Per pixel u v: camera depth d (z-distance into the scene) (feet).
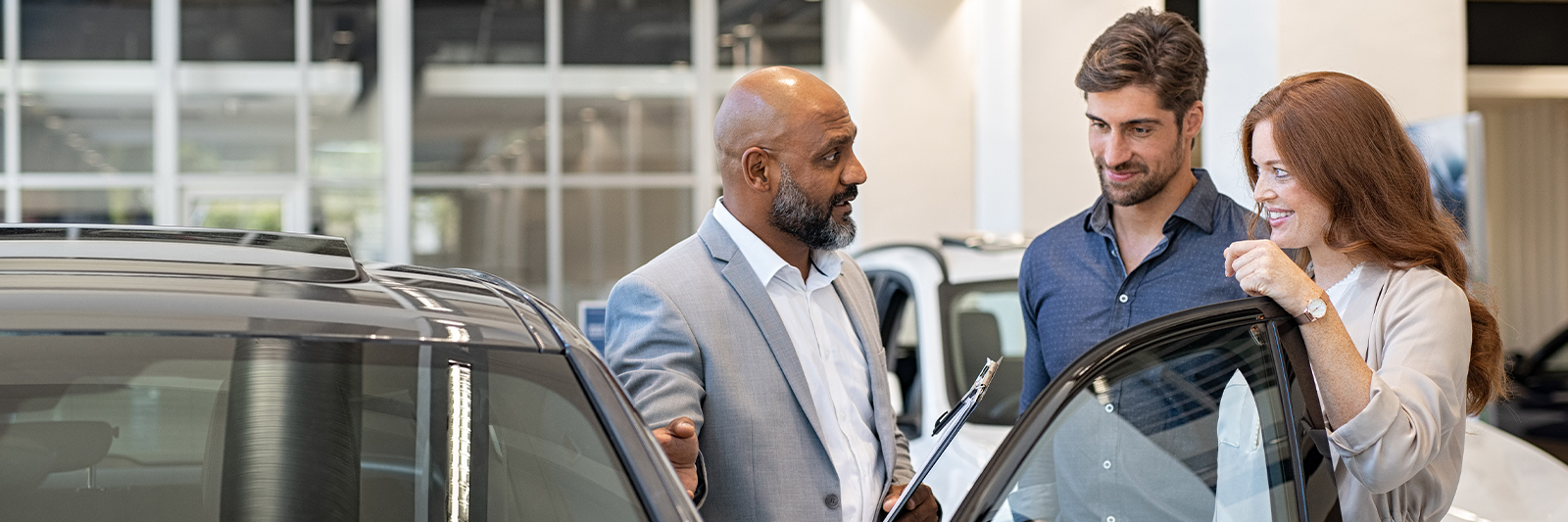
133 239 4.91
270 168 30.63
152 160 30.27
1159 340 4.93
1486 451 9.84
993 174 27.09
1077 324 7.06
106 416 3.79
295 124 30.71
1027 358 7.64
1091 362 4.76
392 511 3.95
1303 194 5.57
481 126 31.32
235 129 30.53
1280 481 5.08
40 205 29.89
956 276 11.39
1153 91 6.54
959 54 29.78
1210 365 5.06
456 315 4.38
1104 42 6.75
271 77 30.58
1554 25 27.68
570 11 31.65
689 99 32.12
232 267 4.48
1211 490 5.02
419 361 4.12
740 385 5.77
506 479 4.04
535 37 31.53
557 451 4.10
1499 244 35.96
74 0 29.99
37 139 29.86
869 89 29.45
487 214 31.40
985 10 27.66
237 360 3.93
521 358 4.26
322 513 3.90
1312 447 5.03
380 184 31.01
